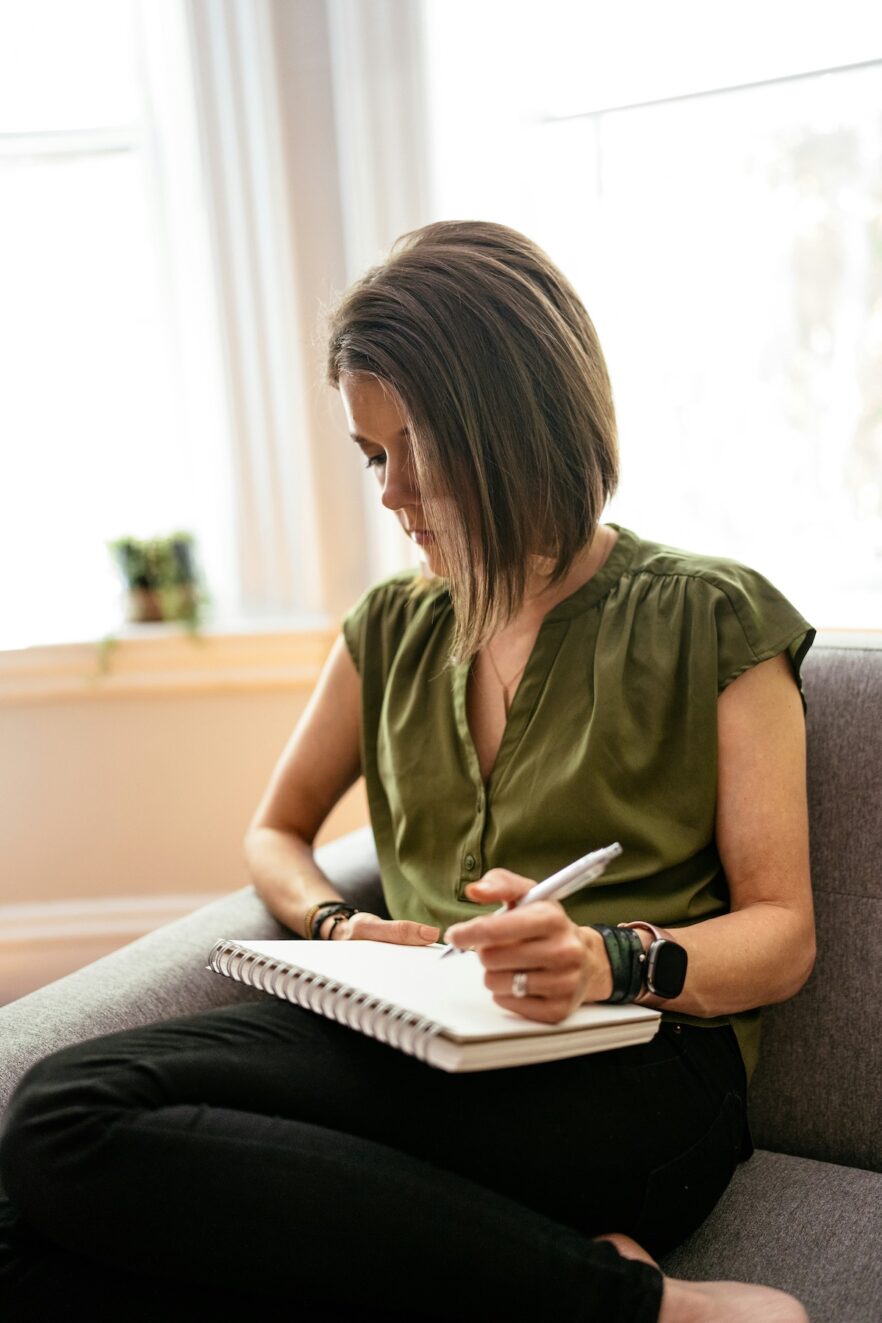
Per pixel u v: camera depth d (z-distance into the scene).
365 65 1.79
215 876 2.13
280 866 1.29
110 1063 0.89
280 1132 0.83
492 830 1.13
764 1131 1.15
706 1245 0.96
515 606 1.09
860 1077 1.11
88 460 2.18
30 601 2.18
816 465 1.79
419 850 1.20
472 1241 0.79
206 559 2.18
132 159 2.08
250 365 1.99
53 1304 0.85
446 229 1.13
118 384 2.16
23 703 2.07
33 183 2.09
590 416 1.08
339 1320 0.82
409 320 1.05
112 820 2.12
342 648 1.36
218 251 1.95
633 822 1.06
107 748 2.09
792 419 1.79
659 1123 0.94
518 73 1.81
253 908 1.29
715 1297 0.82
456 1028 0.79
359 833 1.51
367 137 1.81
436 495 1.06
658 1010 0.97
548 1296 0.79
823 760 1.18
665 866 1.06
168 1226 0.81
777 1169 1.07
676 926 1.05
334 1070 0.92
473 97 1.81
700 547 1.88
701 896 1.08
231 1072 0.90
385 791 1.29
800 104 1.70
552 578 1.13
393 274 1.08
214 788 2.10
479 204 1.83
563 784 1.08
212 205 1.93
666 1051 0.98
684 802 1.07
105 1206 0.81
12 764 2.10
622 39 1.78
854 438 1.75
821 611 1.73
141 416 2.17
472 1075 0.92
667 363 1.85
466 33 1.79
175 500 2.18
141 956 1.17
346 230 1.88
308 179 1.88
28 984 2.15
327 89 1.86
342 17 1.79
